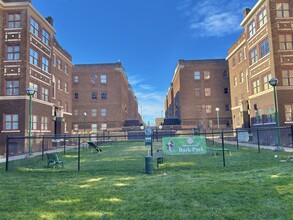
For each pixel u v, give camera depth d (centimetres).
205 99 5297
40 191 763
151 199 640
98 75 5391
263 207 557
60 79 3762
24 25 2469
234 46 4188
